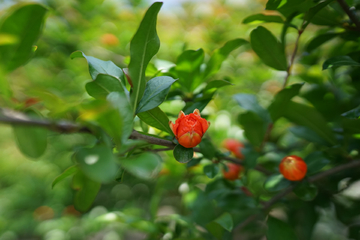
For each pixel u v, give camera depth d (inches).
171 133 8.7
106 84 7.7
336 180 13.8
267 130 12.7
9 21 6.6
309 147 16.1
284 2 9.9
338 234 19.5
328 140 11.5
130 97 7.9
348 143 11.8
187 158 8.4
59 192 28.2
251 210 11.5
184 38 24.3
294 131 12.3
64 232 24.2
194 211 12.8
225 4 27.6
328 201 14.1
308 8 10.3
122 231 22.2
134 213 19.6
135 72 7.8
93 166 6.6
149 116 8.6
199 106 10.2
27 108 6.9
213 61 11.3
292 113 11.5
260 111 11.9
